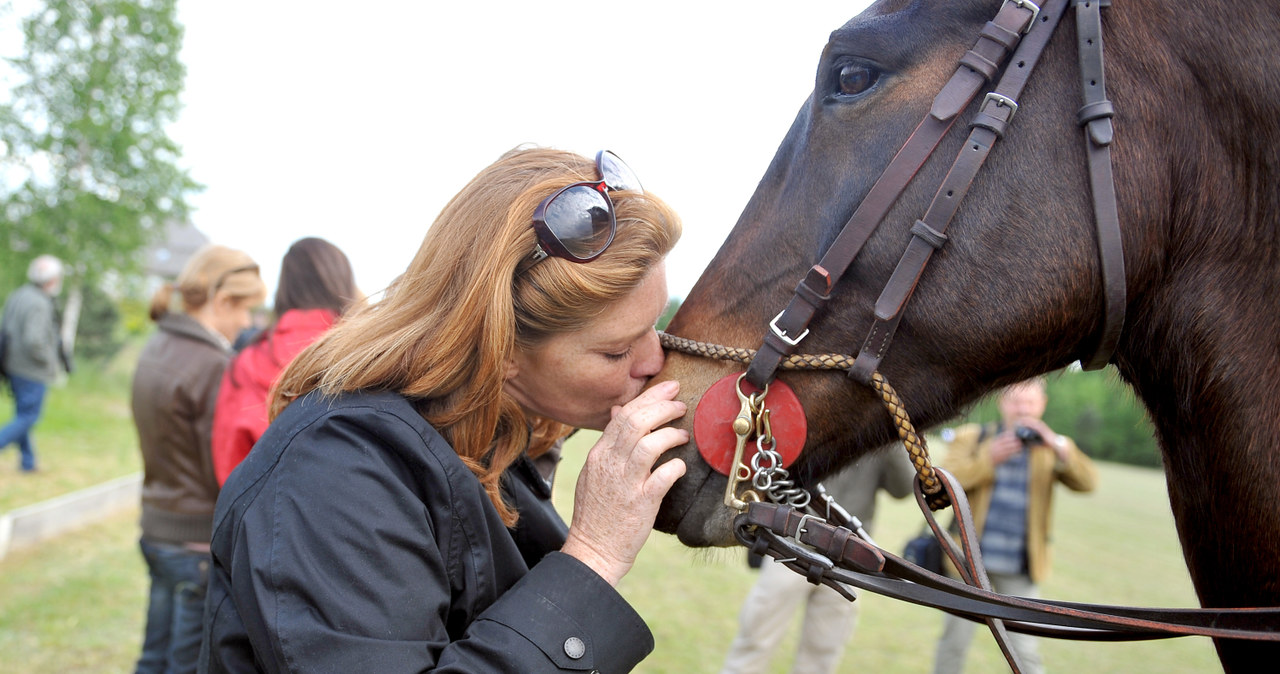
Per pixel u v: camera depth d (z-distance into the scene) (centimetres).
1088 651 429
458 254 102
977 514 305
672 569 515
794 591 274
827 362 102
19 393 562
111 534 477
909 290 96
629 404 104
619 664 93
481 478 104
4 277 1206
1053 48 97
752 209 116
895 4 106
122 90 1282
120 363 1408
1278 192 91
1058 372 112
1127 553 710
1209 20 94
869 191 100
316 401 101
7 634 319
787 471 103
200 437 231
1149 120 94
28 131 1234
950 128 98
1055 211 94
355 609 84
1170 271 98
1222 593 103
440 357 99
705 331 110
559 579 94
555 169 105
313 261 212
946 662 300
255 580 87
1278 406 92
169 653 235
